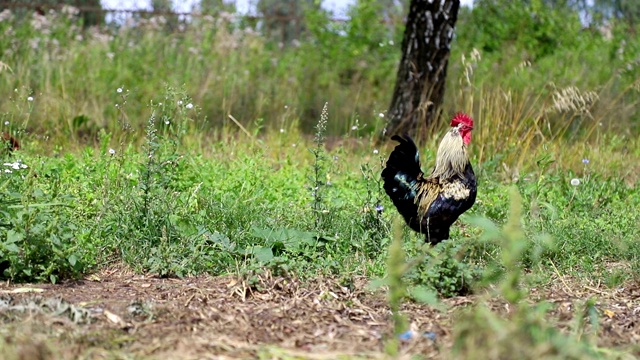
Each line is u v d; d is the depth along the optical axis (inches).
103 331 192.4
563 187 402.0
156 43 630.5
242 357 179.5
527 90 502.9
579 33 699.4
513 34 673.6
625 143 498.0
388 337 194.1
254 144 470.9
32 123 496.7
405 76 503.2
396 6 735.7
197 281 249.1
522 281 252.5
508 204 361.1
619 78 558.6
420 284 229.8
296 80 608.1
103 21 707.4
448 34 500.7
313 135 554.9
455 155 287.3
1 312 201.8
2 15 605.9
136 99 548.7
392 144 485.1
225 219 303.3
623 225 328.5
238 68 598.2
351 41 669.3
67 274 245.4
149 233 275.6
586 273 270.1
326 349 186.7
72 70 553.6
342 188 380.8
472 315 175.5
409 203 289.4
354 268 263.4
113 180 332.5
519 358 153.0
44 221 249.9
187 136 461.4
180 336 192.2
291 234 283.3
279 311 217.6
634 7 771.4
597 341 194.1
